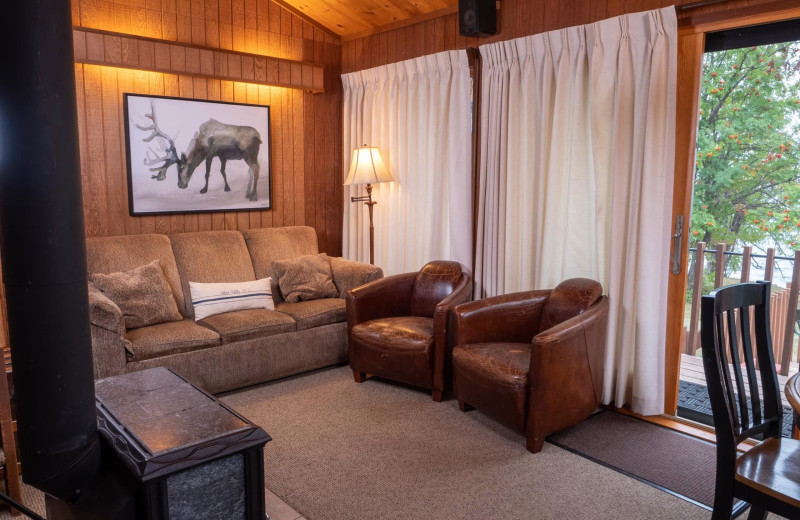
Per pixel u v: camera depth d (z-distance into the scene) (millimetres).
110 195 3824
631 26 3064
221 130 4242
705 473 2607
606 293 3336
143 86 3881
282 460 2711
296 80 4496
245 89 4363
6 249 1313
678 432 3037
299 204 4793
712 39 3018
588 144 3383
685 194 3088
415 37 4344
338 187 5055
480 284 4012
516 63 3633
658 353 3137
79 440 1432
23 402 1370
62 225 1330
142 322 3422
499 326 3330
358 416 3217
